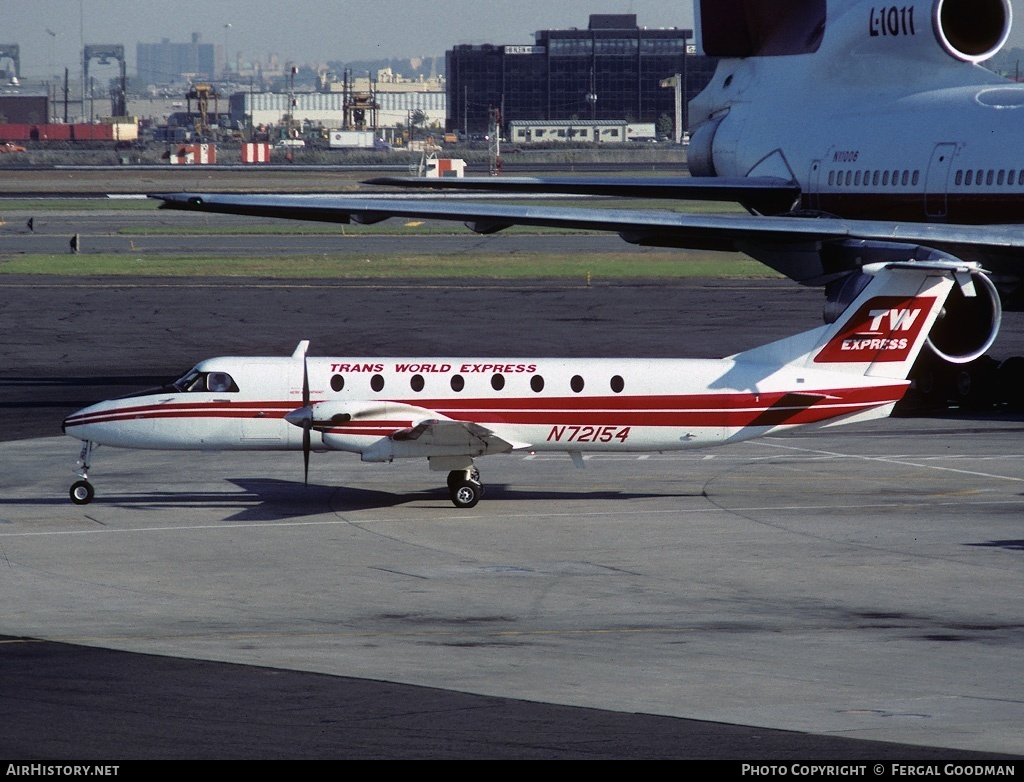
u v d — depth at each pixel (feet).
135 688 177.88
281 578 245.45
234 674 185.16
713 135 585.63
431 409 311.88
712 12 577.84
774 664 192.24
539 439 315.17
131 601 228.43
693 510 308.19
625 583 242.58
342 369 314.14
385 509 309.83
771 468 361.30
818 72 527.40
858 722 165.07
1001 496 322.34
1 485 336.49
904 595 234.17
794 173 517.14
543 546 272.72
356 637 206.28
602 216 413.59
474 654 196.95
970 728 162.71
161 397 313.94
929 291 315.58
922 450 386.11
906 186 451.94
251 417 313.53
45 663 190.08
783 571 251.39
